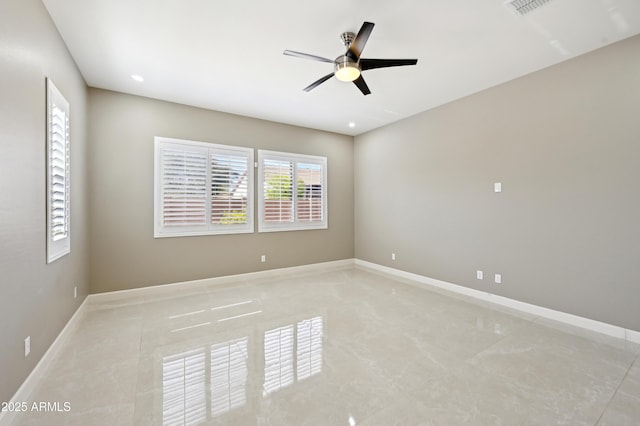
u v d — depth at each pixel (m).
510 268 3.42
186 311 3.28
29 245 1.88
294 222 5.23
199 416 1.65
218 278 4.44
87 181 3.47
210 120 4.38
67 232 2.62
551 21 2.34
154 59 2.95
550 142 3.05
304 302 3.60
